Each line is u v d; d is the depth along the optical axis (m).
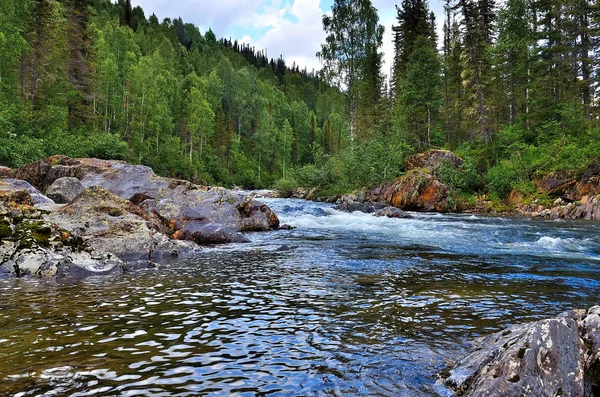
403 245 11.50
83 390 2.83
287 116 116.31
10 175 16.97
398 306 5.28
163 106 65.56
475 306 5.30
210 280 6.76
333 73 41.56
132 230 9.36
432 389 3.00
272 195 45.38
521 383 2.62
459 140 41.38
